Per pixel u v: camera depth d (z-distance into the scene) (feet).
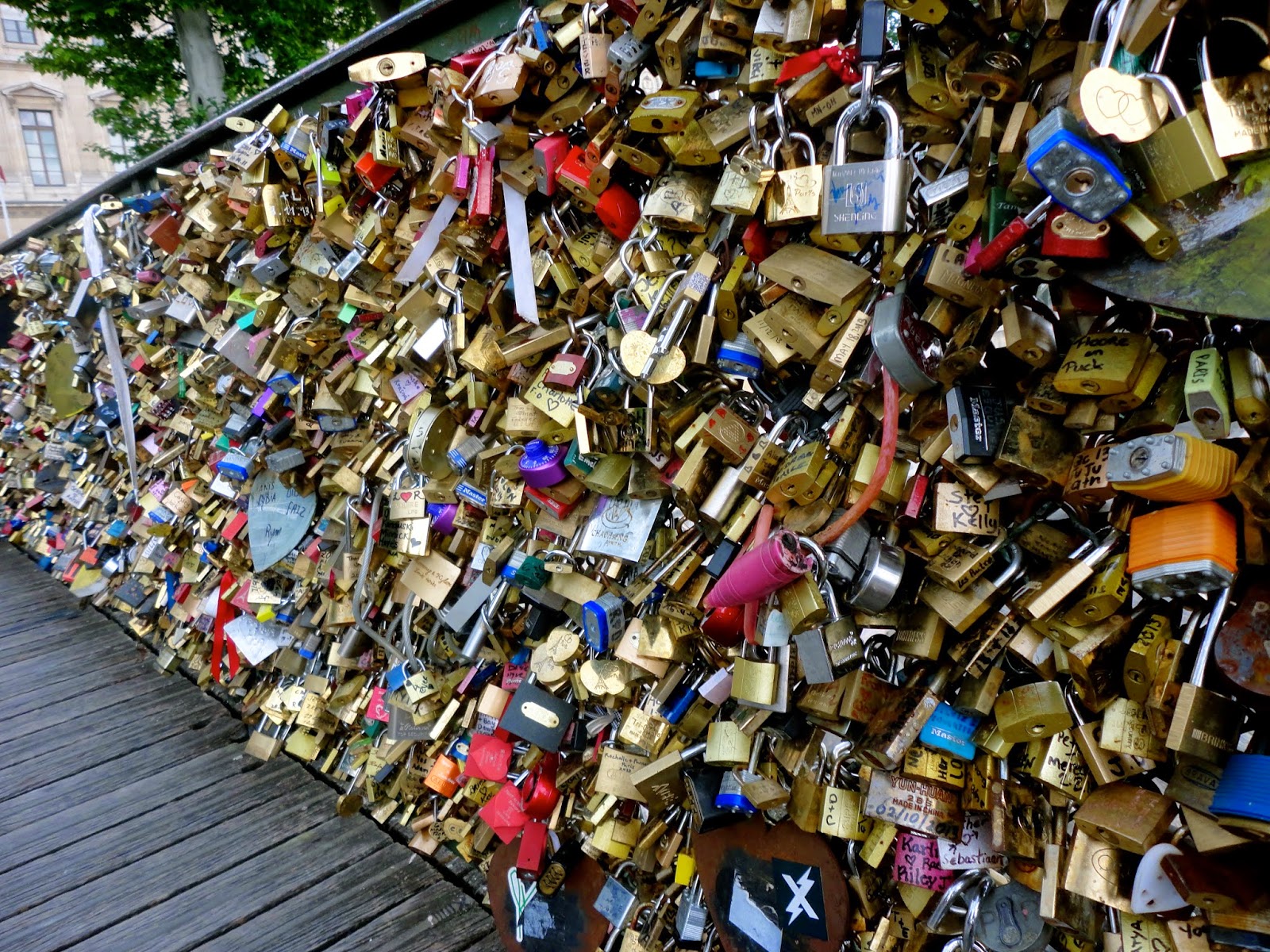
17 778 10.07
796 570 4.23
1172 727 3.39
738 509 5.04
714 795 5.30
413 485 7.41
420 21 7.12
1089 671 3.78
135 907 7.89
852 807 4.68
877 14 3.90
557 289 6.33
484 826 7.48
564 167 5.51
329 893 7.94
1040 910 4.00
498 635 7.14
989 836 4.26
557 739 6.23
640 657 5.57
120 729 11.24
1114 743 3.76
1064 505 3.99
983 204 3.86
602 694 5.89
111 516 15.64
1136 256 3.42
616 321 5.47
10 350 20.27
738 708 5.13
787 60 4.35
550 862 6.51
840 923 4.88
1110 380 3.50
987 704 4.17
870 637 4.78
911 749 4.42
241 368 9.64
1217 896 3.39
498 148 6.13
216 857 8.54
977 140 3.72
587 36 5.33
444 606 7.48
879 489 4.15
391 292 7.67
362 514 8.03
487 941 7.21
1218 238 3.21
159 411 12.73
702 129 4.73
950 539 4.24
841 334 4.37
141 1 45.37
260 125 8.98
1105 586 3.68
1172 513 3.45
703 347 4.88
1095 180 3.10
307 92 8.96
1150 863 3.62
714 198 4.67
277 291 9.45
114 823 9.14
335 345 8.45
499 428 6.56
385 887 7.97
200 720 11.41
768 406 5.03
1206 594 3.60
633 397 5.49
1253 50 3.14
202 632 12.47
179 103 57.16
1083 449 3.83
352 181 8.07
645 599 5.59
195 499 11.60
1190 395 3.31
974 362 3.93
